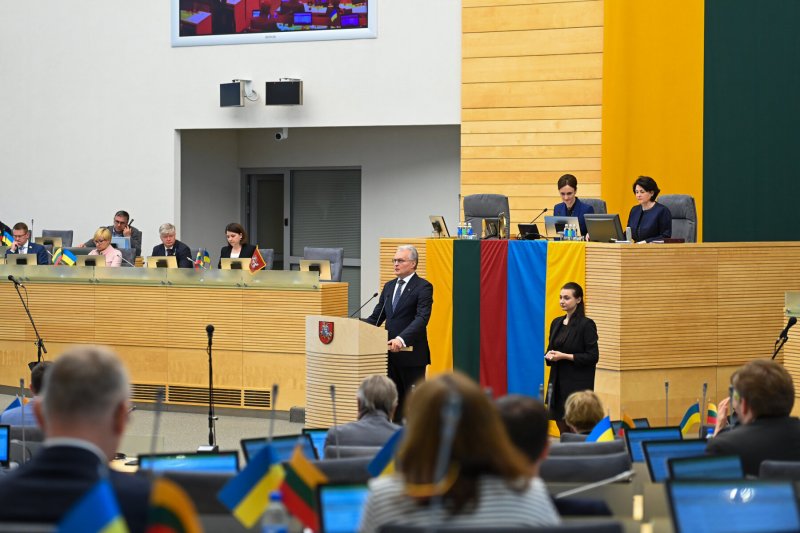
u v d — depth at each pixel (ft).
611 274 31.53
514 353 33.19
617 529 7.53
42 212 53.26
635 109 43.06
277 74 49.08
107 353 9.03
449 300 34.12
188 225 54.08
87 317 38.06
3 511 8.58
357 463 12.61
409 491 8.01
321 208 56.13
